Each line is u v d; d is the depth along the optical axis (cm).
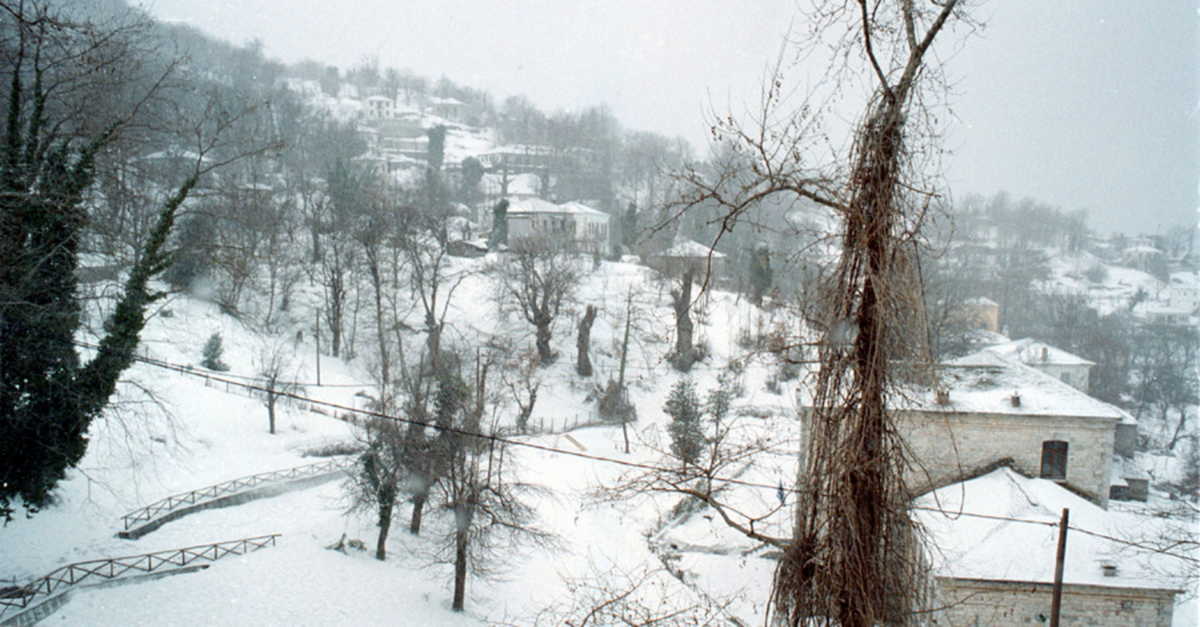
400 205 7406
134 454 3512
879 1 827
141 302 2488
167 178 2897
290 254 6944
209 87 4600
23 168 2138
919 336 849
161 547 2866
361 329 6419
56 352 2303
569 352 6362
